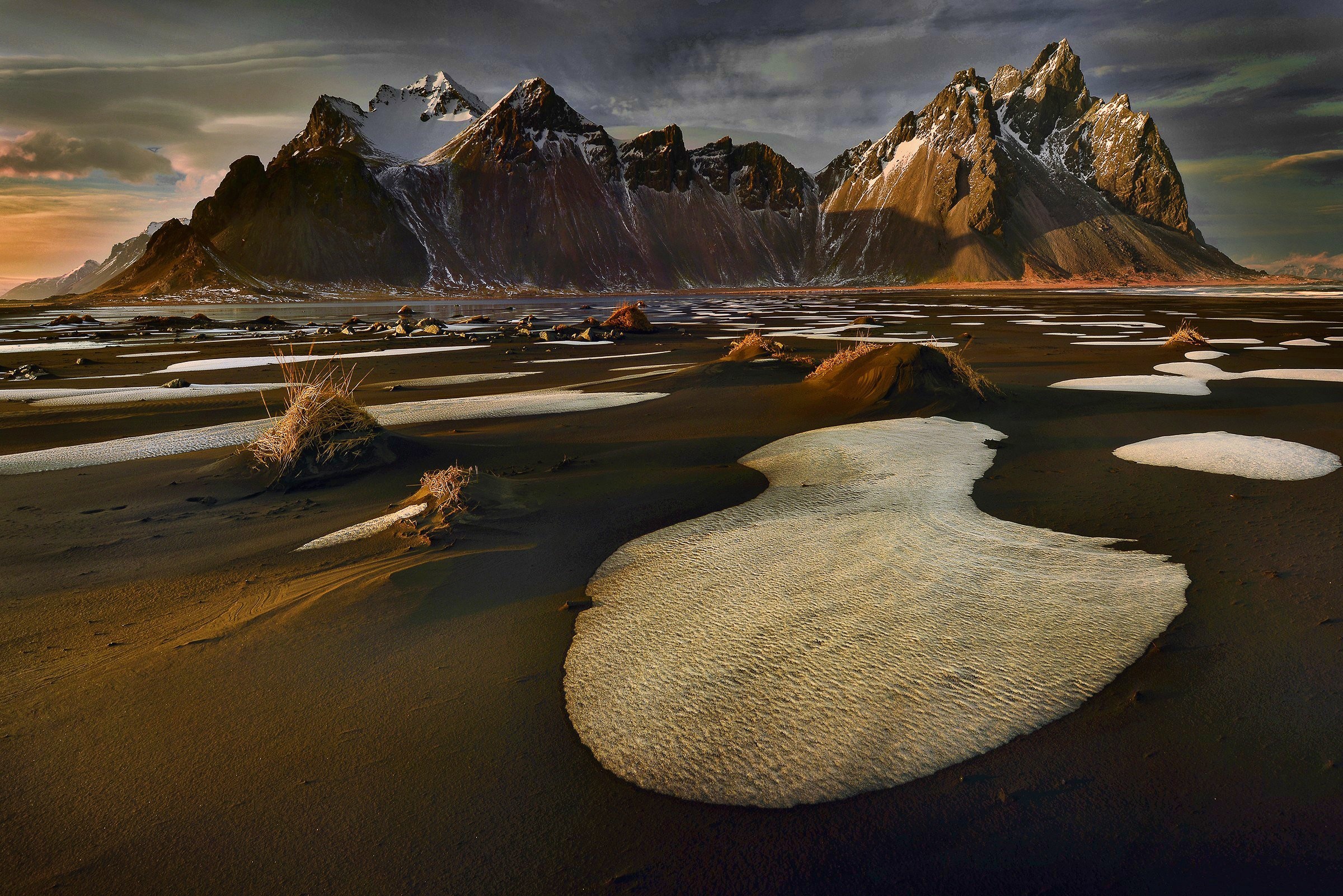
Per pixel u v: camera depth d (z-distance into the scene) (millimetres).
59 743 2602
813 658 3156
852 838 2131
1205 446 7164
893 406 9711
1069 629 3408
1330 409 9398
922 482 6164
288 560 4508
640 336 27422
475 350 22578
